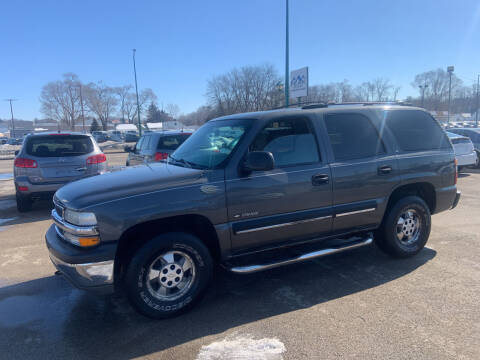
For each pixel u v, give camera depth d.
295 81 17.06
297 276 4.26
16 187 7.30
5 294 3.96
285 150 3.76
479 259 4.63
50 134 7.38
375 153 4.24
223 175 3.44
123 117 87.44
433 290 3.80
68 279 3.15
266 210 3.59
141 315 3.46
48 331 3.23
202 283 3.45
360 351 2.82
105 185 3.35
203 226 3.55
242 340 3.01
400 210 4.43
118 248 3.15
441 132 4.85
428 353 2.78
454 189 4.85
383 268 4.41
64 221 3.27
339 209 3.97
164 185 3.27
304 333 3.08
